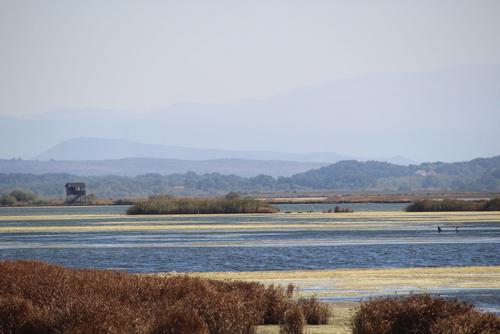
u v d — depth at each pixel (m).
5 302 90.25
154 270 170.38
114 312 83.81
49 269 115.31
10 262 118.81
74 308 87.19
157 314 85.75
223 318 85.50
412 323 83.00
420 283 138.75
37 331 86.31
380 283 139.38
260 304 97.38
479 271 157.12
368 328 83.00
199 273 161.25
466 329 77.12
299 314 88.88
